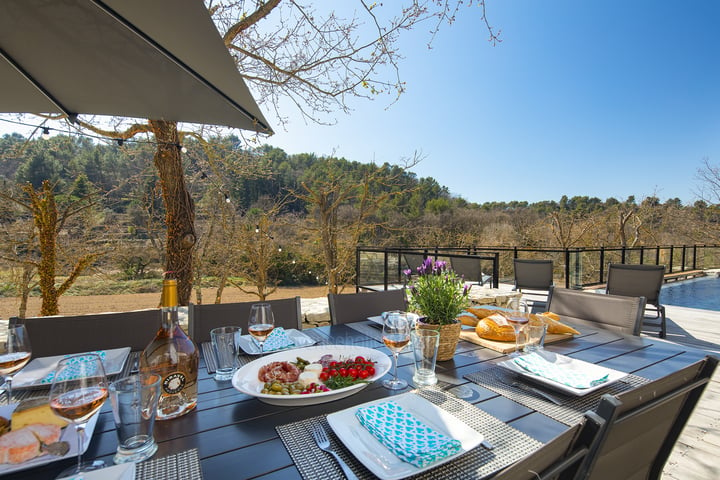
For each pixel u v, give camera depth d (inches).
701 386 34.9
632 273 153.3
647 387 28.0
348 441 30.0
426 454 26.9
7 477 26.4
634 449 33.2
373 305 83.4
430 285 52.4
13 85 67.9
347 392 39.8
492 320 62.2
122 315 62.5
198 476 26.4
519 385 42.5
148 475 26.5
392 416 32.9
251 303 72.3
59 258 194.2
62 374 28.0
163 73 62.3
